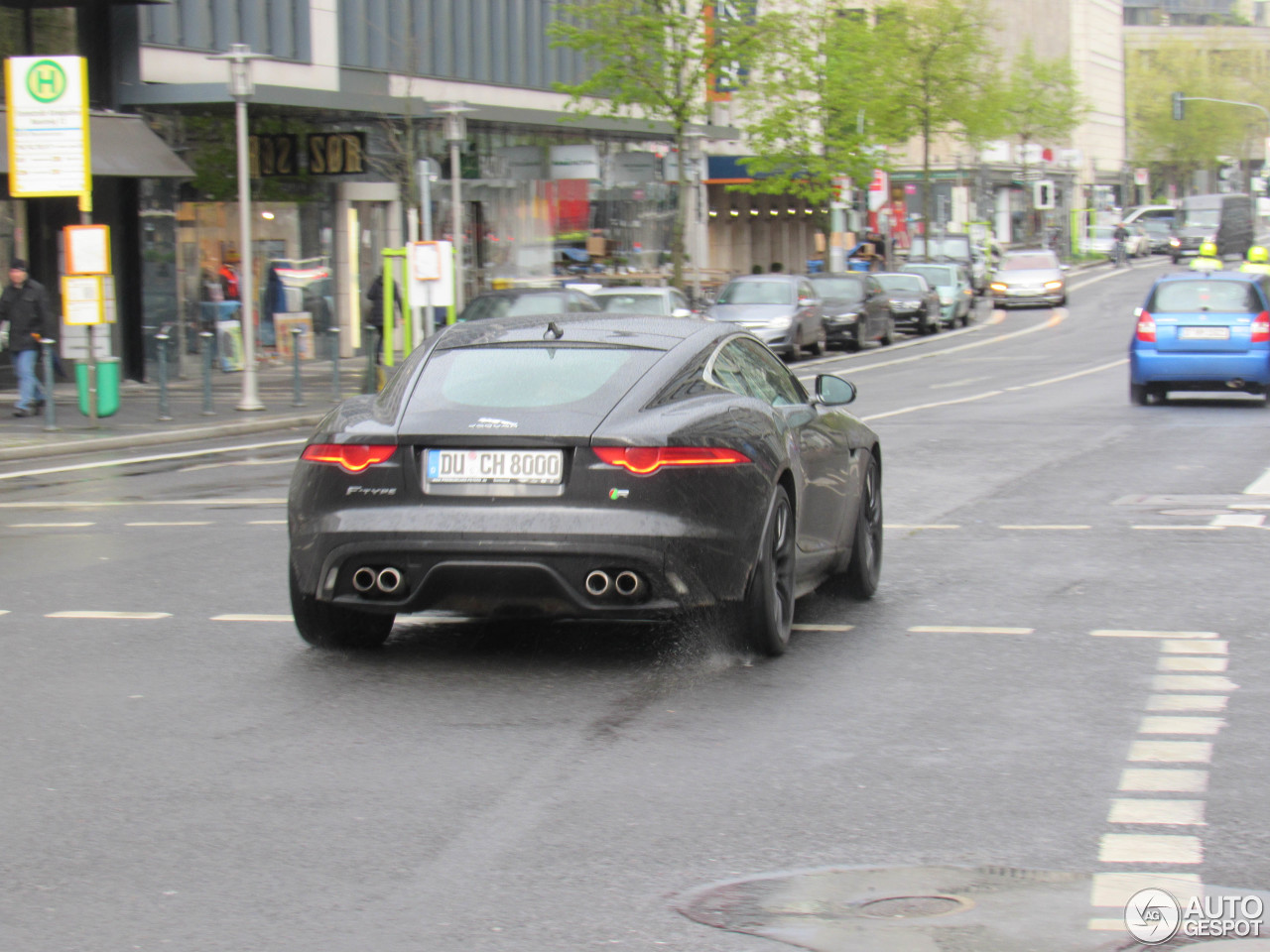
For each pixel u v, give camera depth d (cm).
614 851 589
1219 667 879
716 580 853
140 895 548
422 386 905
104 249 2511
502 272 4912
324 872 570
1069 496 1622
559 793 662
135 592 1154
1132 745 728
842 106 6000
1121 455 1980
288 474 1950
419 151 4372
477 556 843
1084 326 5575
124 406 2903
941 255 8112
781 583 933
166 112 3562
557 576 839
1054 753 716
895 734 751
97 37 3366
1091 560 1240
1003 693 828
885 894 540
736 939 502
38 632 1014
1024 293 6875
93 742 750
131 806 649
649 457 843
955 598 1099
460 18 4725
